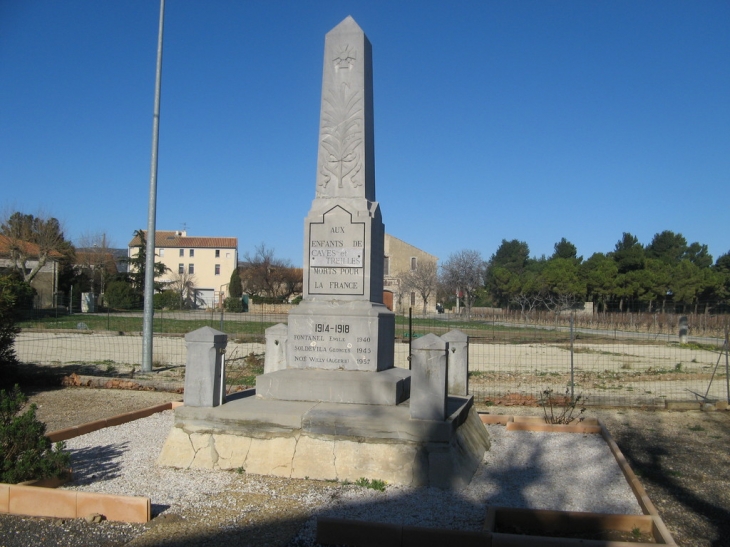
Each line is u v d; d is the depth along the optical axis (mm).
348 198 9023
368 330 8555
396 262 74688
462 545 5000
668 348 26797
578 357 22516
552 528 5629
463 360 9516
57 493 5816
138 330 31562
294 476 6977
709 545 5539
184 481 6828
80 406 12164
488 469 7543
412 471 6797
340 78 9250
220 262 89625
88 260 64312
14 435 6520
